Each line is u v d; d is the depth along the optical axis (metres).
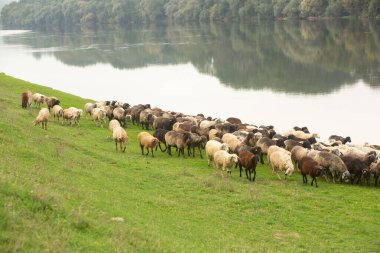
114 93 76.19
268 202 22.72
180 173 27.00
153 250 13.95
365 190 25.92
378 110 57.97
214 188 24.39
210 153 29.55
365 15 134.50
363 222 20.73
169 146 33.03
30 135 27.77
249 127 40.06
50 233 13.05
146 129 42.12
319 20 151.50
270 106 62.94
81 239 13.26
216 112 61.12
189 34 162.50
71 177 20.89
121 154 31.14
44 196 14.96
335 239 18.95
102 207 17.00
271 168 30.53
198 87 78.50
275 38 129.88
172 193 23.30
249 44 124.44
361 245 18.38
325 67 87.25
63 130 36.41
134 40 158.75
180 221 18.73
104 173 24.09
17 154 21.92
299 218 21.08
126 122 45.25
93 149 30.81
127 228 15.05
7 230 12.62
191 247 15.48
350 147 33.22
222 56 110.50
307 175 29.08
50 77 94.88
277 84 76.94
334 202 23.34
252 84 78.31
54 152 25.06
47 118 33.47
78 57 124.69
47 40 179.88
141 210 18.89
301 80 78.75
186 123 37.41
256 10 164.50
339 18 146.12
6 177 16.08
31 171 19.08
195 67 99.38
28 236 12.59
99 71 100.94
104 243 13.40
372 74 78.69
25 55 133.62
